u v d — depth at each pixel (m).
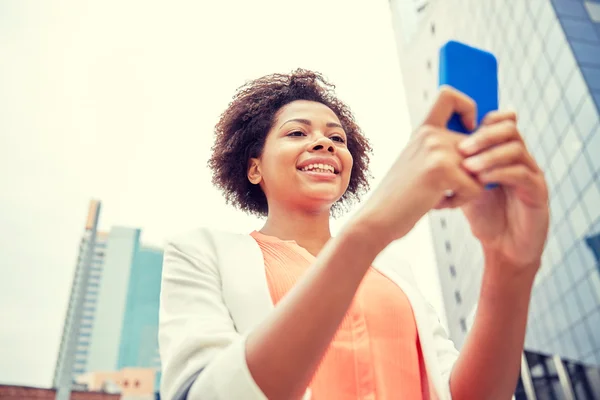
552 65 20.36
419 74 42.91
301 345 0.69
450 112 0.73
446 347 1.42
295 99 2.10
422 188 0.70
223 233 1.36
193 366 0.84
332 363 1.08
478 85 0.79
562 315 21.31
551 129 20.94
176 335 0.99
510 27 24.31
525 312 0.98
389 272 1.48
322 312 0.69
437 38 38.69
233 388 0.69
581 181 18.92
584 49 19.03
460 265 34.56
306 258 1.38
